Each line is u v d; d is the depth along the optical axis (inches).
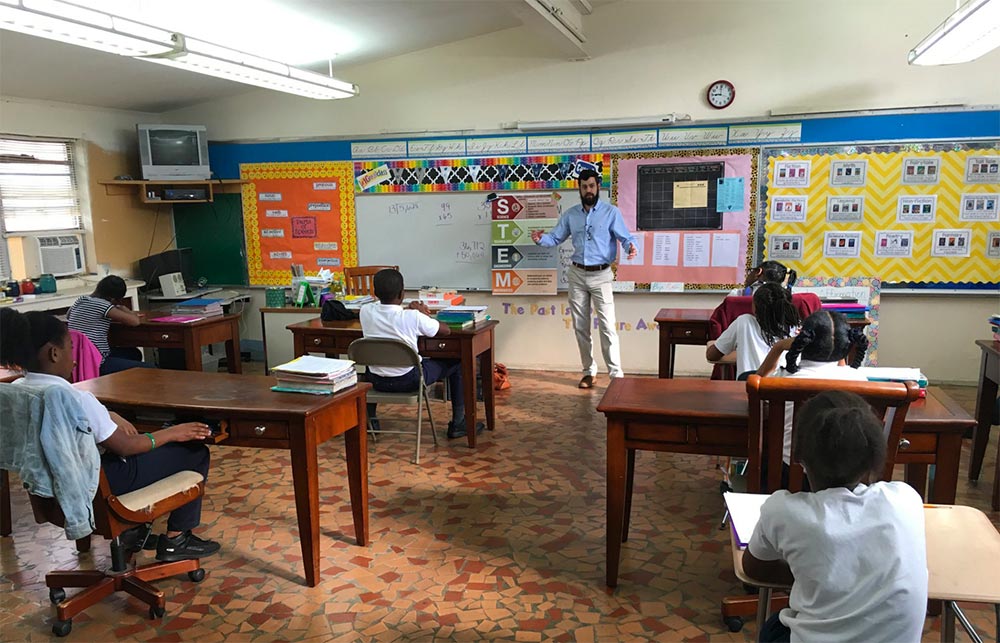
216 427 101.1
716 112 207.8
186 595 99.3
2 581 104.3
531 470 145.4
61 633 89.7
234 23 162.6
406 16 179.6
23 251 207.3
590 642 86.9
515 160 223.6
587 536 115.7
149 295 238.1
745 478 99.0
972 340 201.2
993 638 85.8
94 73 189.2
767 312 111.7
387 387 151.3
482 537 115.8
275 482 141.4
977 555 62.4
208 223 253.6
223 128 246.8
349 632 89.9
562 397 200.7
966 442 157.8
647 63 210.8
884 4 192.5
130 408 104.3
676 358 222.4
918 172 196.7
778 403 79.0
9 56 165.5
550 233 211.3
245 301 254.1
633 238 216.1
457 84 226.2
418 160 231.5
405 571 105.0
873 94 197.2
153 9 144.4
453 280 235.6
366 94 233.5
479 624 91.1
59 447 80.5
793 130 202.5
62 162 220.4
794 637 54.6
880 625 50.8
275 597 98.3
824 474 54.8
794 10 198.8
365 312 151.3
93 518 84.5
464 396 158.9
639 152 213.9
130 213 241.3
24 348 83.4
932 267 199.9
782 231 207.8
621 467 96.1
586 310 209.5
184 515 105.8
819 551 52.9
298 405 99.1
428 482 139.9
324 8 158.9
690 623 90.5
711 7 203.9
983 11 116.5
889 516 52.8
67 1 102.6
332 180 239.5
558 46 204.5
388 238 238.4
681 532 116.1
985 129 191.0
